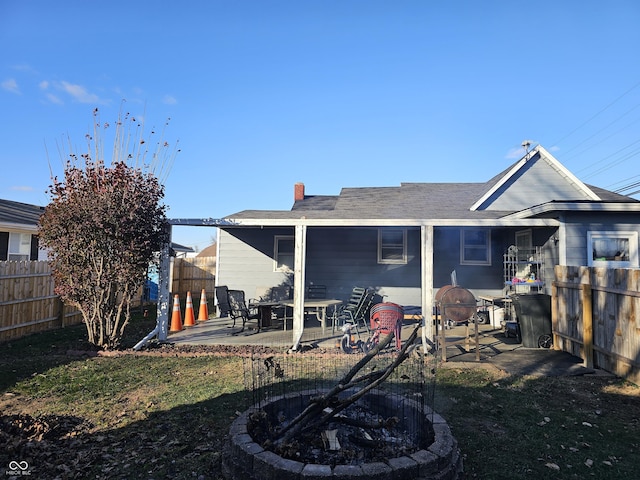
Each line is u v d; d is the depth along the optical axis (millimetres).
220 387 5094
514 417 4164
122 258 7105
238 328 9883
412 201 13641
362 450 3021
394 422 3168
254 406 3582
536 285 8812
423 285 7668
